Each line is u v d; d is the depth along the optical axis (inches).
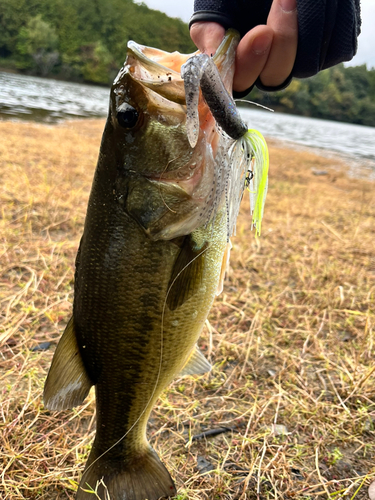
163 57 11.7
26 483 13.7
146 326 12.2
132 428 13.1
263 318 24.8
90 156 73.5
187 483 14.2
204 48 12.6
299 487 14.4
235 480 14.5
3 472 13.7
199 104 11.1
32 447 15.0
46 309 23.2
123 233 11.8
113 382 12.7
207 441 16.3
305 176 96.6
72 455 15.1
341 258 37.5
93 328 12.3
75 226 37.5
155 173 11.6
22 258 29.8
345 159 147.2
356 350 22.5
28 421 16.2
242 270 32.7
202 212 12.0
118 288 11.9
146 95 11.2
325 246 39.9
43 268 28.8
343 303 28.0
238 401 18.6
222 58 11.4
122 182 11.7
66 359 12.3
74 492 13.8
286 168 106.0
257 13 12.9
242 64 12.1
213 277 12.6
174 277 12.0
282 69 12.4
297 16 11.7
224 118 10.5
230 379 20.0
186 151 11.5
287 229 45.3
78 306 12.5
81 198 46.2
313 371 20.9
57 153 71.1
